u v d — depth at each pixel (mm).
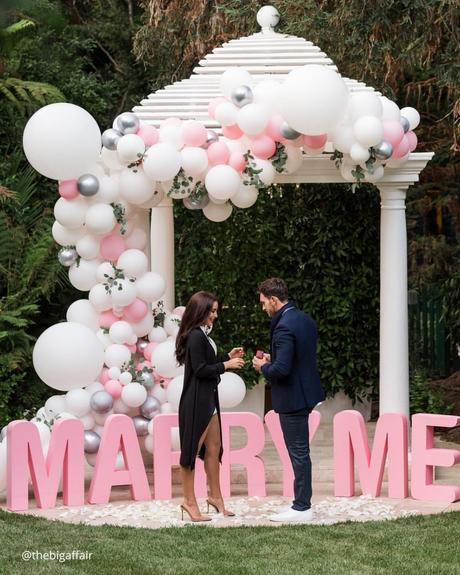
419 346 16125
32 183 15727
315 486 9930
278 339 8234
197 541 7793
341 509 8836
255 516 8648
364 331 12977
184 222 13172
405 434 9250
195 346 8312
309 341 8328
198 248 13125
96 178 9625
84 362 9461
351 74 13703
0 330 13141
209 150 9680
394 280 10609
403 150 9891
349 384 12992
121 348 9859
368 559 7281
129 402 9734
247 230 12992
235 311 13039
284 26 13953
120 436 9312
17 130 16156
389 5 11852
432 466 9273
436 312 16000
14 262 14250
